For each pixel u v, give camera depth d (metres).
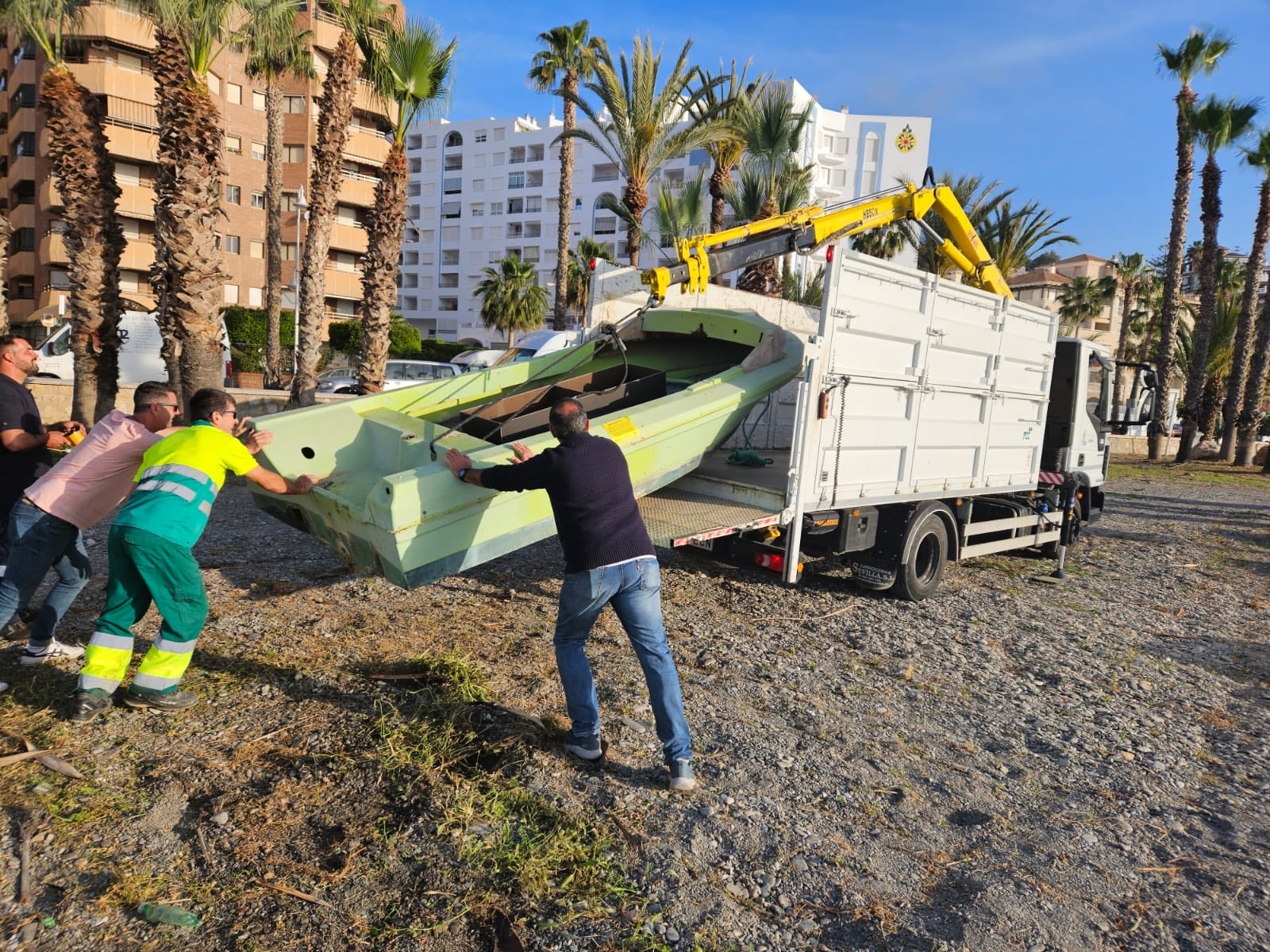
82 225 11.97
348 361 36.69
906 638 6.12
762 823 3.43
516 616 5.90
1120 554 10.49
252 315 34.69
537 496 4.70
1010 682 5.42
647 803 3.50
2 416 4.34
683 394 5.59
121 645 3.89
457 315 79.25
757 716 4.53
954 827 3.58
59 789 3.30
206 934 2.61
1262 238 26.38
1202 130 24.78
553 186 73.19
